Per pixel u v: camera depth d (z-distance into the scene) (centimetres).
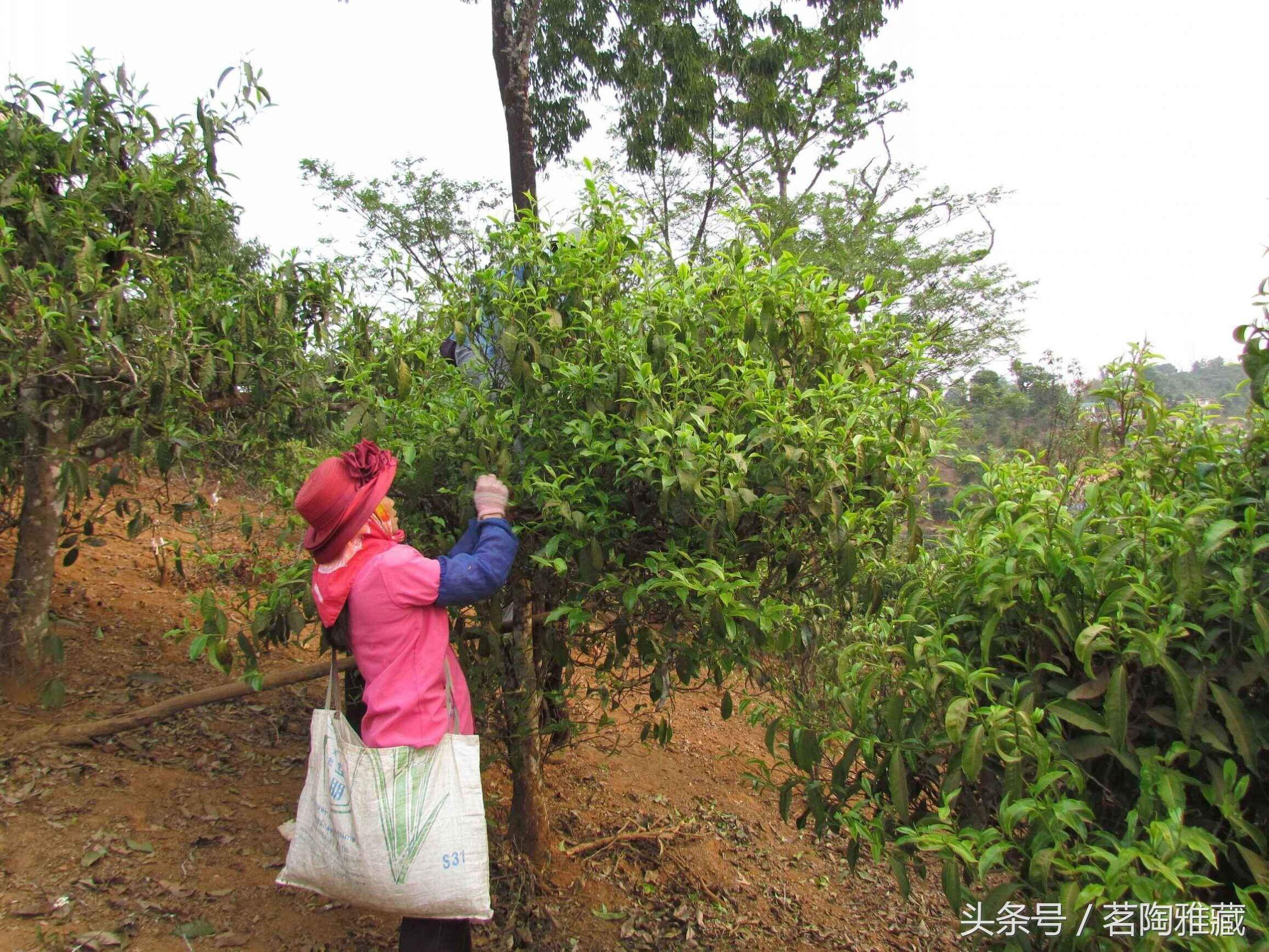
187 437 336
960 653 191
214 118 364
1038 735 170
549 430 245
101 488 352
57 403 313
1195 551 167
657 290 251
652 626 268
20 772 308
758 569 255
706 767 459
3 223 307
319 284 367
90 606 438
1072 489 201
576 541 233
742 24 1306
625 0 1238
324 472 223
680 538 245
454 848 211
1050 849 164
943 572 215
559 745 350
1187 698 163
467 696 237
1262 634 166
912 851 209
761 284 246
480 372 262
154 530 447
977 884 223
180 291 364
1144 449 206
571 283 247
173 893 272
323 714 219
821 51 1627
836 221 1650
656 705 286
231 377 333
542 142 1273
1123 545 175
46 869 269
